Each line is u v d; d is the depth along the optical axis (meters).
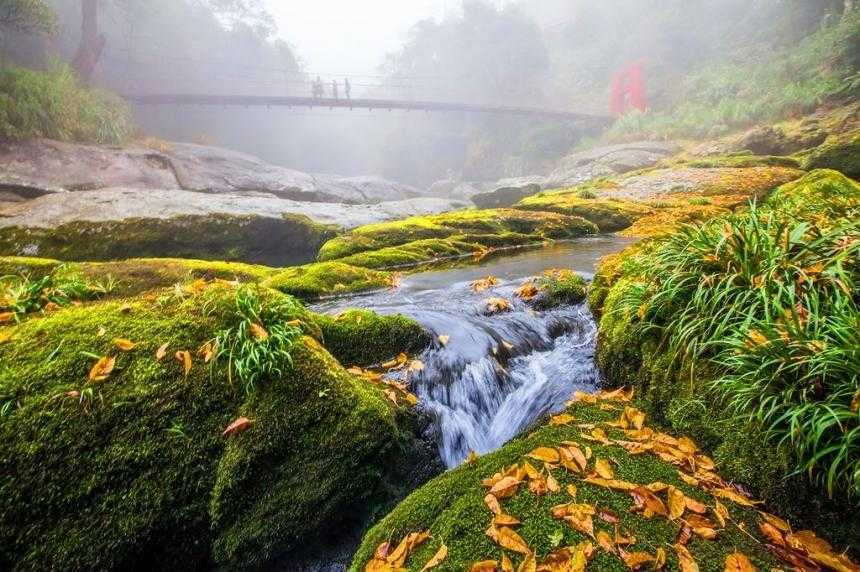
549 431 2.78
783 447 2.13
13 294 3.21
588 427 2.79
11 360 2.42
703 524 1.96
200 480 2.29
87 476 2.09
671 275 3.26
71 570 1.93
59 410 2.22
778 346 2.29
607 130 26.69
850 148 10.15
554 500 2.11
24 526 1.92
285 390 2.66
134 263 5.07
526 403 3.64
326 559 2.48
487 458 2.57
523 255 8.08
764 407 2.27
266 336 2.79
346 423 2.66
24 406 2.20
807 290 2.55
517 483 2.23
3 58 15.30
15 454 2.04
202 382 2.55
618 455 2.46
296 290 5.68
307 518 2.41
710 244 3.22
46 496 2.00
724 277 2.89
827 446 1.95
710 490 2.19
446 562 1.85
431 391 3.59
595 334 4.31
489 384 3.83
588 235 9.73
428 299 5.58
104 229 7.70
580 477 2.27
